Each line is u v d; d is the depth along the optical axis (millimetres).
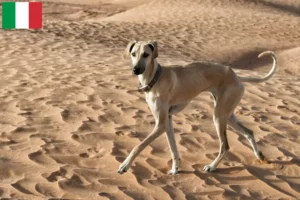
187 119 7633
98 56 13672
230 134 7004
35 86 9203
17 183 5105
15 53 13453
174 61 13891
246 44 19391
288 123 7797
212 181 5555
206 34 20547
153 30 20766
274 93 9781
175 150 5664
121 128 7012
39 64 11742
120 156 6027
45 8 31922
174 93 5578
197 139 6773
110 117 7480
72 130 6797
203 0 28219
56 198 4840
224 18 23641
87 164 5750
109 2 36469
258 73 13031
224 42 19484
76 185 5176
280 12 27766
